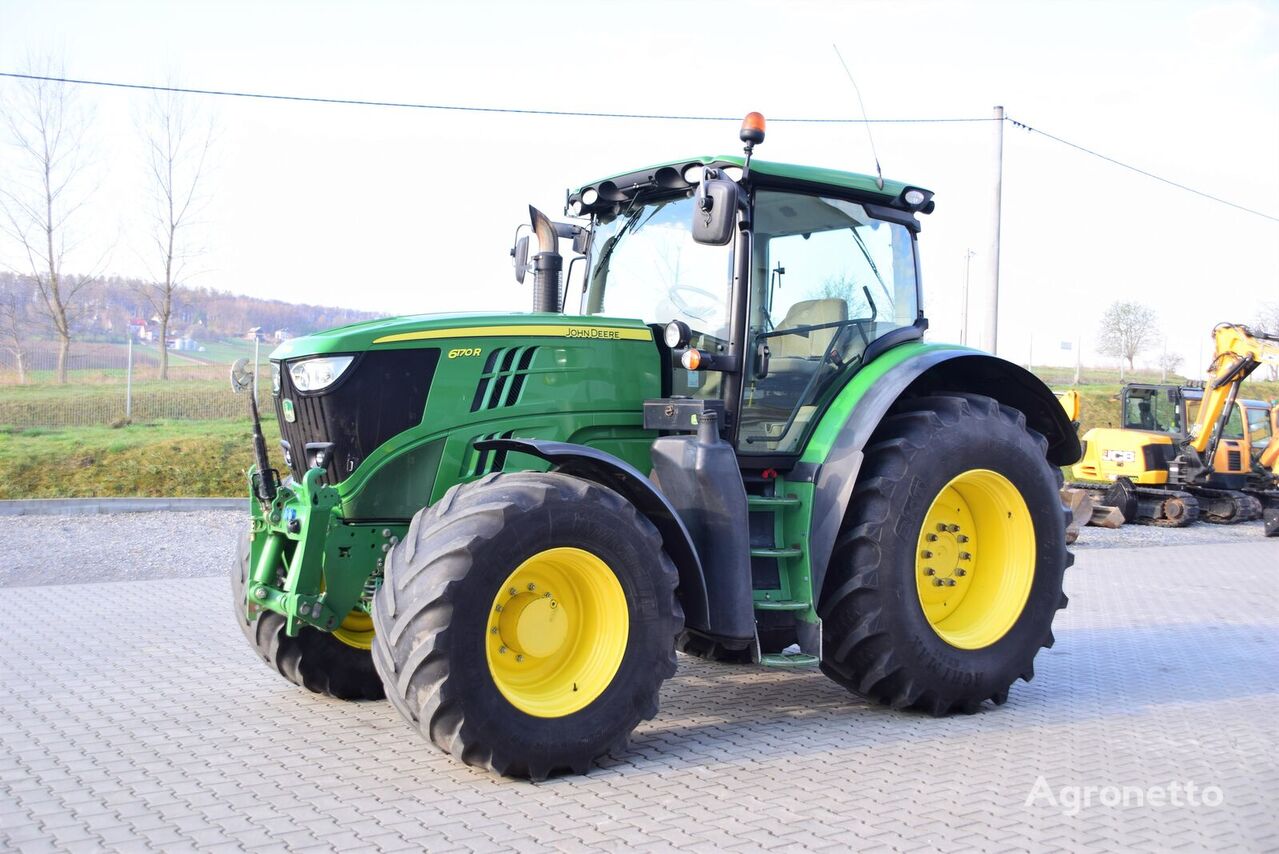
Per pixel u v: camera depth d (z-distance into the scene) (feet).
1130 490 55.42
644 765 13.92
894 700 16.60
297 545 14.51
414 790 12.62
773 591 15.98
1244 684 19.47
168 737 14.57
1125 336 124.47
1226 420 55.67
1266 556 40.68
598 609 13.88
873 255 18.69
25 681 17.38
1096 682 19.53
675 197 17.48
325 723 15.46
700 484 15.11
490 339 15.25
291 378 14.89
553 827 11.55
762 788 13.08
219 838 10.94
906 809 12.44
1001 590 17.78
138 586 26.53
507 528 12.84
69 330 75.46
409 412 14.71
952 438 16.79
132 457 51.70
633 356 16.33
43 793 12.21
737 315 16.30
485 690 12.68
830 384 17.76
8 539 32.40
